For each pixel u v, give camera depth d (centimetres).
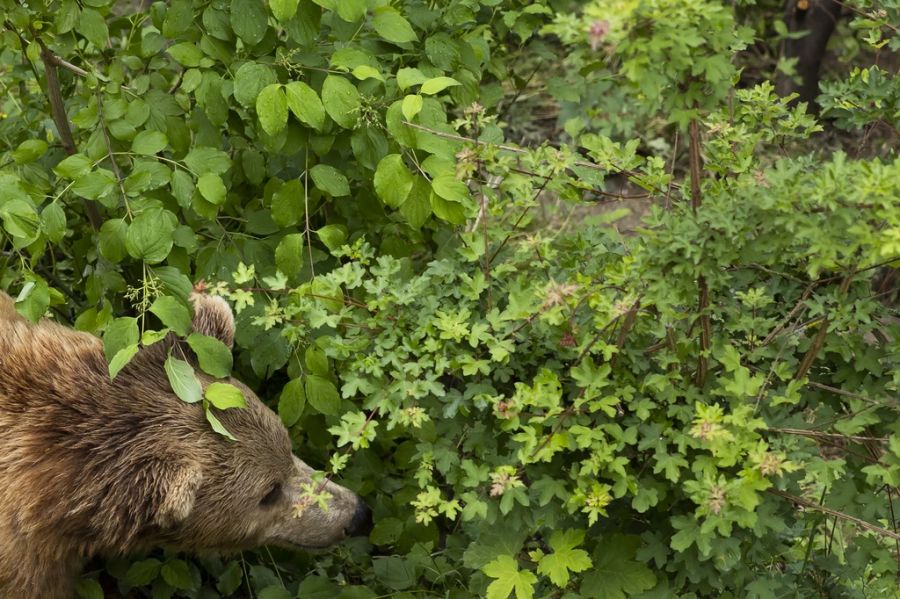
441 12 409
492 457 333
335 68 386
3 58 504
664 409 328
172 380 349
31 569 355
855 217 263
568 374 333
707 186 342
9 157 429
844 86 360
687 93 275
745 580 347
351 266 364
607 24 229
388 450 467
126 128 398
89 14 396
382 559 404
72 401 361
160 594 407
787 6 721
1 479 347
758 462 283
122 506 353
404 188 359
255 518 393
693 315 308
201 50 391
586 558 321
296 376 393
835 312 302
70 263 475
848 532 443
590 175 356
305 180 402
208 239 430
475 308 353
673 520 307
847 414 327
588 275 328
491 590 320
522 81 492
